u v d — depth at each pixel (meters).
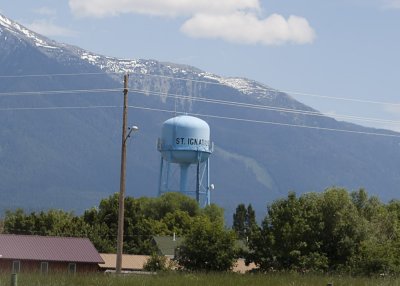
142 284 91.44
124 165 111.31
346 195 144.50
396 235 153.88
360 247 135.75
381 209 162.62
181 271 125.75
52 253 156.50
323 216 141.25
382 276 118.38
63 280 91.69
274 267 136.62
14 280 80.94
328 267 136.00
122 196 110.81
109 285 89.94
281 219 139.88
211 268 141.50
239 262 172.50
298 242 137.62
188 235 145.12
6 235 160.00
